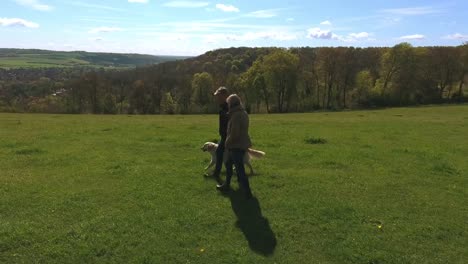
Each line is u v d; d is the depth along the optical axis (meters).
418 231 8.39
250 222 8.60
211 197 10.05
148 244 7.52
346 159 14.60
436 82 76.62
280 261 7.08
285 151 15.77
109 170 12.38
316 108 77.06
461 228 8.62
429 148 17.75
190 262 6.97
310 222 8.66
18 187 10.56
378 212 9.38
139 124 26.69
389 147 17.66
